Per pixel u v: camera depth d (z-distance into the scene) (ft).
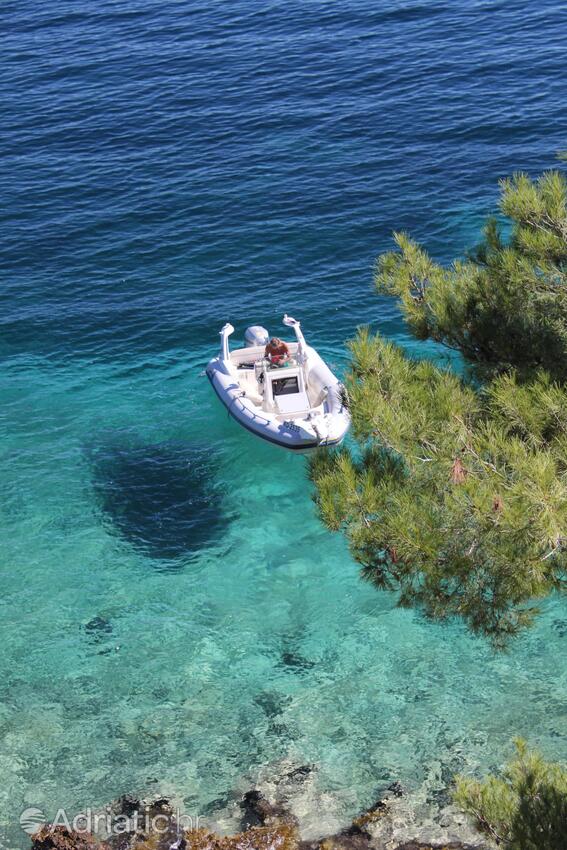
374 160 112.78
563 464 30.83
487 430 31.17
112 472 68.69
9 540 62.08
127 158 118.01
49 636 54.49
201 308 88.74
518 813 27.45
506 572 30.30
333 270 93.04
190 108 130.93
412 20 157.89
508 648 52.19
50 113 131.95
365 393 33.37
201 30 161.79
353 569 59.26
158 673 51.93
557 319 37.63
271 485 67.05
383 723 48.29
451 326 39.75
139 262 96.63
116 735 48.08
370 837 42.19
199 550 61.26
